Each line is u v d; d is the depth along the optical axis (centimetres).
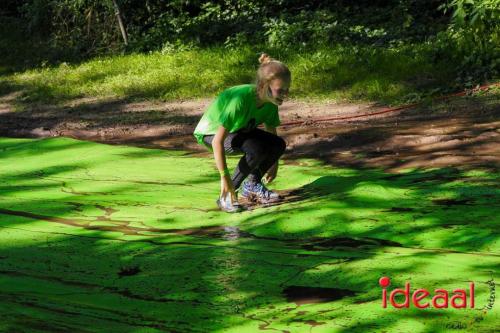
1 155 995
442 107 1078
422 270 644
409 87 1173
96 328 589
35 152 999
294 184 841
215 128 761
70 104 1280
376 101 1145
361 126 1030
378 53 1299
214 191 833
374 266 653
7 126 1172
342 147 955
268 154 769
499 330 570
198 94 1256
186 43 1572
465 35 1241
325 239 707
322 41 1420
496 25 1233
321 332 576
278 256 680
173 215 773
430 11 1614
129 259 688
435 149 916
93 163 945
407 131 987
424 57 1252
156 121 1138
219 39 1591
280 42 1454
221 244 707
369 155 919
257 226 738
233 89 754
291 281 640
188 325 592
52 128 1141
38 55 1669
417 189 796
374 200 771
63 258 693
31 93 1369
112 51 1653
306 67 1284
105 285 648
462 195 775
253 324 589
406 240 695
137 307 615
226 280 646
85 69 1498
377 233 709
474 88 1137
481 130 962
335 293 621
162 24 1697
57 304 620
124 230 744
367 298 612
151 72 1391
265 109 758
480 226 707
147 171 906
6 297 631
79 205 806
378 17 1598
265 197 790
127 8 1767
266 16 1714
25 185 872
